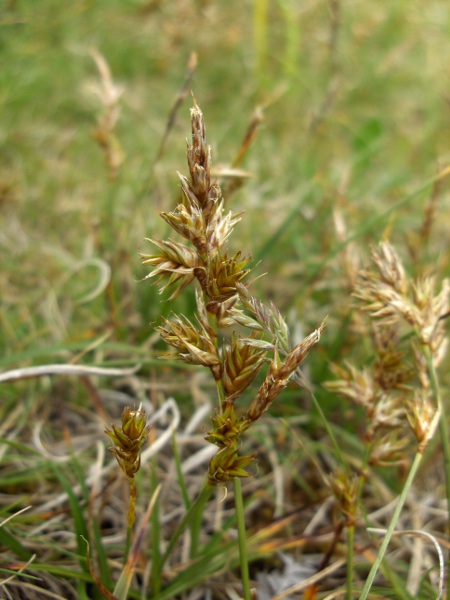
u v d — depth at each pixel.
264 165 0.31
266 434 0.19
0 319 0.21
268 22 0.38
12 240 0.25
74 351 0.20
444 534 0.17
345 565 0.16
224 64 0.36
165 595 0.15
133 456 0.12
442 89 0.35
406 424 0.14
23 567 0.14
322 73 0.36
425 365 0.14
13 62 0.31
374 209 0.28
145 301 0.21
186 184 0.11
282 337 0.12
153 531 0.15
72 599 0.15
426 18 0.39
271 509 0.18
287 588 0.16
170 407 0.20
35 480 0.17
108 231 0.25
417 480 0.18
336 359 0.20
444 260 0.23
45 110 0.32
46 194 0.28
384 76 0.36
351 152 0.32
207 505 0.18
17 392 0.19
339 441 0.19
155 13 0.37
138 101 0.33
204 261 0.11
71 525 0.16
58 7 0.35
